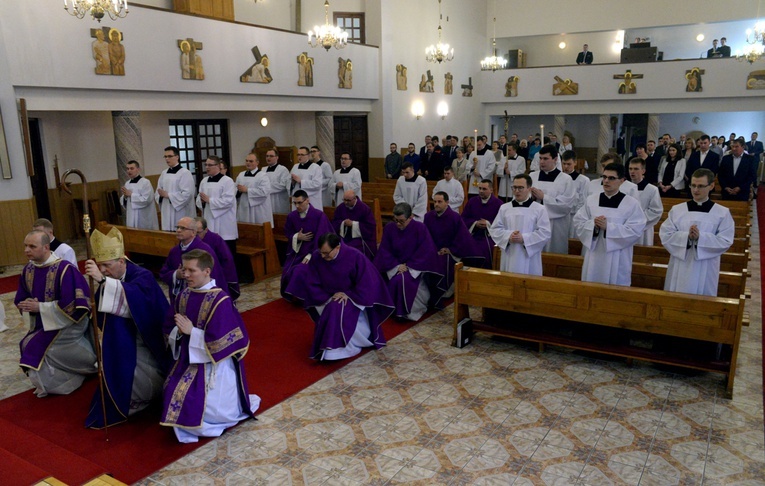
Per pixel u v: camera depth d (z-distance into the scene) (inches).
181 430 171.6
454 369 220.8
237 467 160.7
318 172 428.5
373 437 174.6
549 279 218.1
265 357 235.0
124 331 182.4
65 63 368.2
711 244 209.6
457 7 818.8
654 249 270.4
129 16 400.2
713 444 167.3
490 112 909.2
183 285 219.0
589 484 150.1
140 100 422.3
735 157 414.6
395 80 695.7
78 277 195.9
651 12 808.9
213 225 343.6
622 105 805.2
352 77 629.9
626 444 167.8
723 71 732.0
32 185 449.7
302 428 180.5
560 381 208.8
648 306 200.4
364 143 703.7
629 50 794.8
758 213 544.7
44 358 197.5
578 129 997.2
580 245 294.0
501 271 239.3
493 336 255.0
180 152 572.4
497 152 560.7
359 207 337.1
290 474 157.1
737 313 187.2
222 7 530.3
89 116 496.7
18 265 387.5
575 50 942.4
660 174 476.1
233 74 487.2
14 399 202.7
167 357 190.5
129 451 168.7
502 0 896.9
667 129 939.3
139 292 183.0
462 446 168.6
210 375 174.9
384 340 243.0
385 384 209.5
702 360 202.4
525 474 154.7
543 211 240.7
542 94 853.2
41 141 457.1
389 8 671.8
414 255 270.1
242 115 624.4
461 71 845.2
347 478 154.8
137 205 376.5
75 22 370.6
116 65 394.9
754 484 148.9
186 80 447.2
